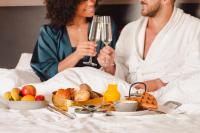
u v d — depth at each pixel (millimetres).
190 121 1507
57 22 2820
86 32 2832
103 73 2203
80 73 2213
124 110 1607
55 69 2678
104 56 2270
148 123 1468
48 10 2865
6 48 3369
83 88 1778
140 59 2584
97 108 1654
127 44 2691
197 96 1992
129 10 3043
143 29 2646
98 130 1354
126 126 1418
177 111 1707
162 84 2389
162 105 1802
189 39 2512
